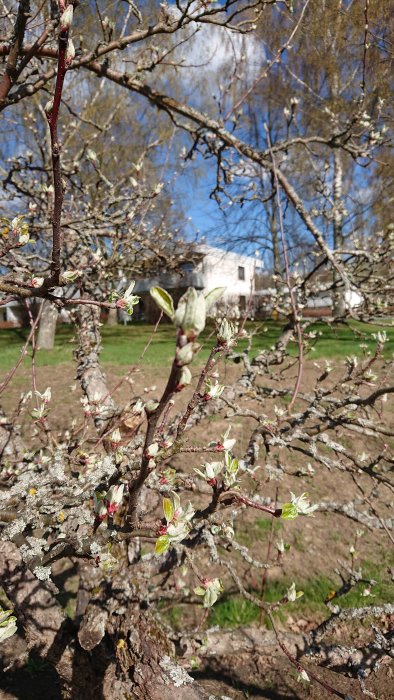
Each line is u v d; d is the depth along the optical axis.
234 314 3.20
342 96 8.27
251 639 2.66
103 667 1.85
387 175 8.93
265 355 3.26
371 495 2.43
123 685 1.78
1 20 3.14
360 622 3.38
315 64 7.75
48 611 1.92
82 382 3.30
